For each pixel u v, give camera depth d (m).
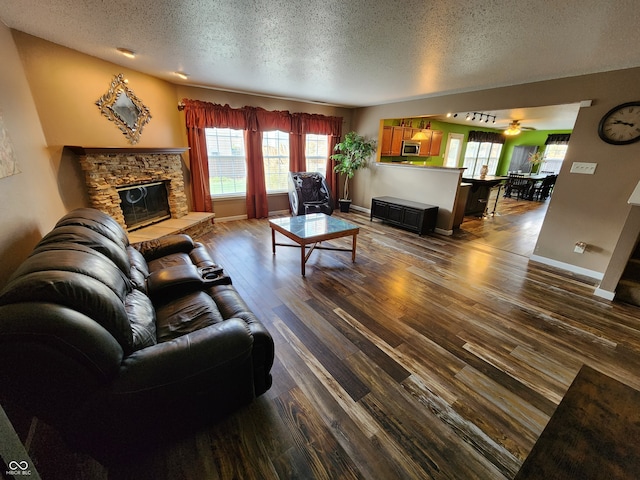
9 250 1.68
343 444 1.37
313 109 5.74
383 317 2.42
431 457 1.32
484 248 4.21
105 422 1.08
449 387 1.72
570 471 0.74
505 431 1.46
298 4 1.79
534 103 3.47
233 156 5.16
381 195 5.99
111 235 1.89
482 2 1.70
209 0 1.75
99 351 1.00
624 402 0.95
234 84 4.25
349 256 3.79
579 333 2.27
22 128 2.19
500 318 2.45
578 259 3.39
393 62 2.95
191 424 1.30
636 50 2.38
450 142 8.39
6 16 2.03
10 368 0.89
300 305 2.58
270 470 1.25
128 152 3.37
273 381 1.73
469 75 3.32
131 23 2.14
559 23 1.94
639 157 2.85
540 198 8.45
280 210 5.94
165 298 1.92
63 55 2.71
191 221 4.21
